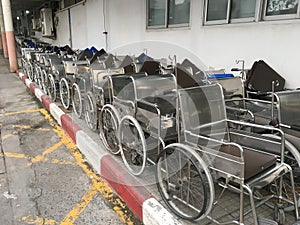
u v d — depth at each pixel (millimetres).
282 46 3023
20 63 9477
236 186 1610
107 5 6629
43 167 2570
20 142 3182
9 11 8211
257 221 1490
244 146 1864
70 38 9914
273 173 1548
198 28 4129
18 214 1893
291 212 1781
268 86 2852
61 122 3641
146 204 1765
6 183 2287
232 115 2404
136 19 5602
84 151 2799
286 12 2963
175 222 1586
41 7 13383
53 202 2027
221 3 3711
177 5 4508
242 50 3502
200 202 1766
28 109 4605
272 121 2066
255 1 3260
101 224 1800
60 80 4055
